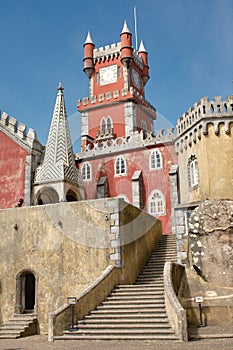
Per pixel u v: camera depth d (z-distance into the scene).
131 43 60.91
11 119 35.75
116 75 60.97
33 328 20.09
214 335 15.48
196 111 28.38
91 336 15.92
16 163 34.44
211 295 19.84
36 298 20.91
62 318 16.77
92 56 62.88
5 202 33.81
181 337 14.76
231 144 26.94
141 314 17.27
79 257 20.91
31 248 21.73
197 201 25.58
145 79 66.25
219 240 23.30
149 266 24.70
